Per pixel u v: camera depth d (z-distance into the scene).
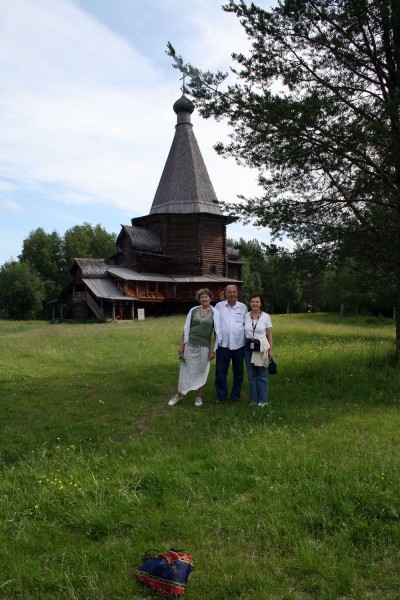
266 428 5.88
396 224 8.52
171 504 3.88
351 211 9.45
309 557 3.12
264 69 9.18
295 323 27.12
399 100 7.97
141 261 39.62
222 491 4.11
